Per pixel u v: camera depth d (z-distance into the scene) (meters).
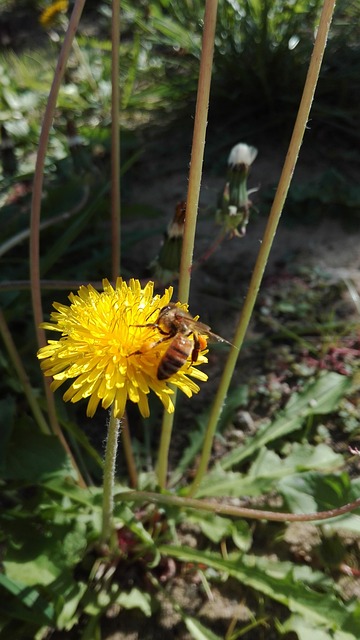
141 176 0.40
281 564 0.22
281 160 0.40
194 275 0.33
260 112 0.43
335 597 0.21
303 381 0.28
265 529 0.24
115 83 0.21
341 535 0.23
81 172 0.33
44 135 0.19
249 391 0.28
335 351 0.29
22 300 0.29
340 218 0.35
